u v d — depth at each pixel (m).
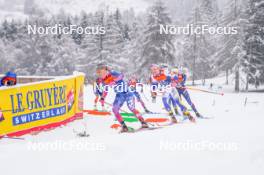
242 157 4.80
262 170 4.30
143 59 42.75
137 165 4.49
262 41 39.78
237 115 12.37
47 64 55.78
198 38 53.16
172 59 42.97
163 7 42.28
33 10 61.00
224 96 27.09
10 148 5.54
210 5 67.44
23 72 57.69
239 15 41.84
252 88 44.56
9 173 4.18
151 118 12.38
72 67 56.72
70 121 11.43
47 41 56.00
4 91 8.43
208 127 7.30
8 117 8.58
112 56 47.50
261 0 40.53
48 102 10.08
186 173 4.25
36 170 4.26
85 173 4.15
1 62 62.72
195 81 56.97
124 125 9.02
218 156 4.88
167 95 10.93
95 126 10.76
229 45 44.72
